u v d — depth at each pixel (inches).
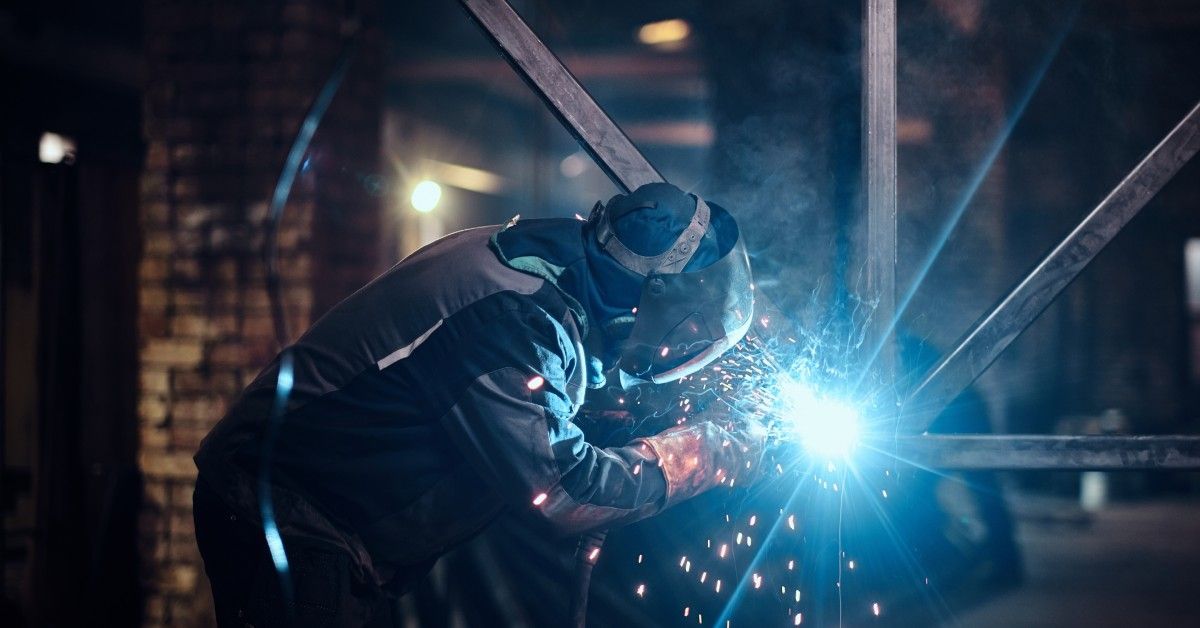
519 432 80.6
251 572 89.0
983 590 273.3
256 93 171.2
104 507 179.8
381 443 86.5
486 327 81.9
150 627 177.2
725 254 81.6
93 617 177.0
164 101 174.4
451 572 158.4
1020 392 517.3
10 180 181.0
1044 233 482.9
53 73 322.3
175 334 175.0
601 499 81.7
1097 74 453.4
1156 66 449.4
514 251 84.4
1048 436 85.5
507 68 414.0
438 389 83.3
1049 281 86.0
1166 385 534.6
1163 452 84.2
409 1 369.1
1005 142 408.2
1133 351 536.7
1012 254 485.7
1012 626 236.5
